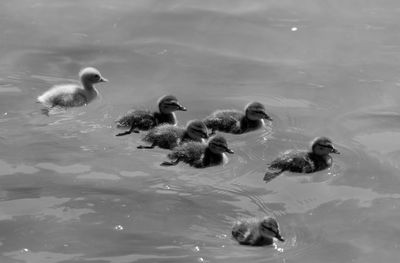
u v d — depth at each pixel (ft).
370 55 65.87
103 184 47.09
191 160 49.42
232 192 46.93
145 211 44.78
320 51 66.49
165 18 71.92
